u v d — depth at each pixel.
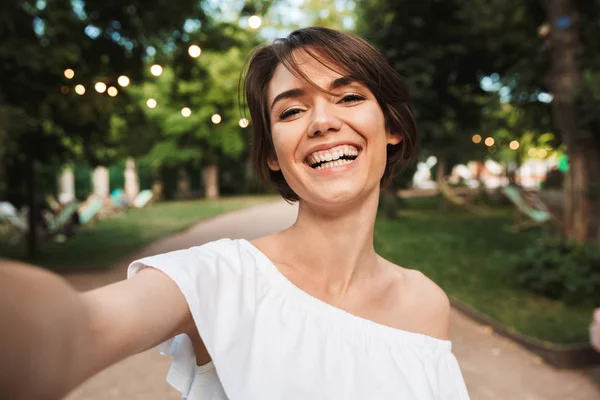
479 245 10.35
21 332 0.42
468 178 26.50
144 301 0.69
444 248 9.97
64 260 9.20
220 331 0.78
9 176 9.35
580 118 6.54
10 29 6.54
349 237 1.01
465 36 9.89
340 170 0.94
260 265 0.92
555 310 5.70
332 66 0.95
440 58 9.94
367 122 0.96
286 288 0.91
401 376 0.91
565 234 7.10
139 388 3.75
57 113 8.44
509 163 25.58
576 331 4.90
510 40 9.41
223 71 24.89
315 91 0.94
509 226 13.70
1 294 0.42
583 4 7.07
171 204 26.97
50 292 0.47
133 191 32.53
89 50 7.75
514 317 5.43
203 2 8.31
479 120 12.05
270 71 1.01
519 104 8.39
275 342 0.84
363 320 0.94
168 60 8.48
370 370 0.89
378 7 10.12
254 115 1.06
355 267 1.02
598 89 6.55
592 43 7.15
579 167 6.89
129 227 15.20
